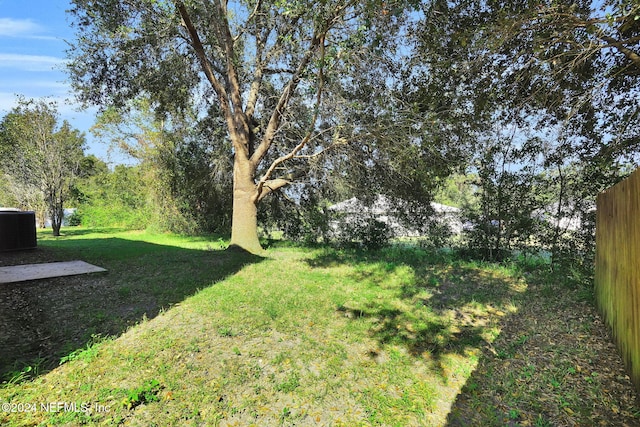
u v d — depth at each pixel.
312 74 7.47
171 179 16.08
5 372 3.06
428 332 4.14
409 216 11.11
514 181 8.18
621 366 3.28
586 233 7.32
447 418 2.68
